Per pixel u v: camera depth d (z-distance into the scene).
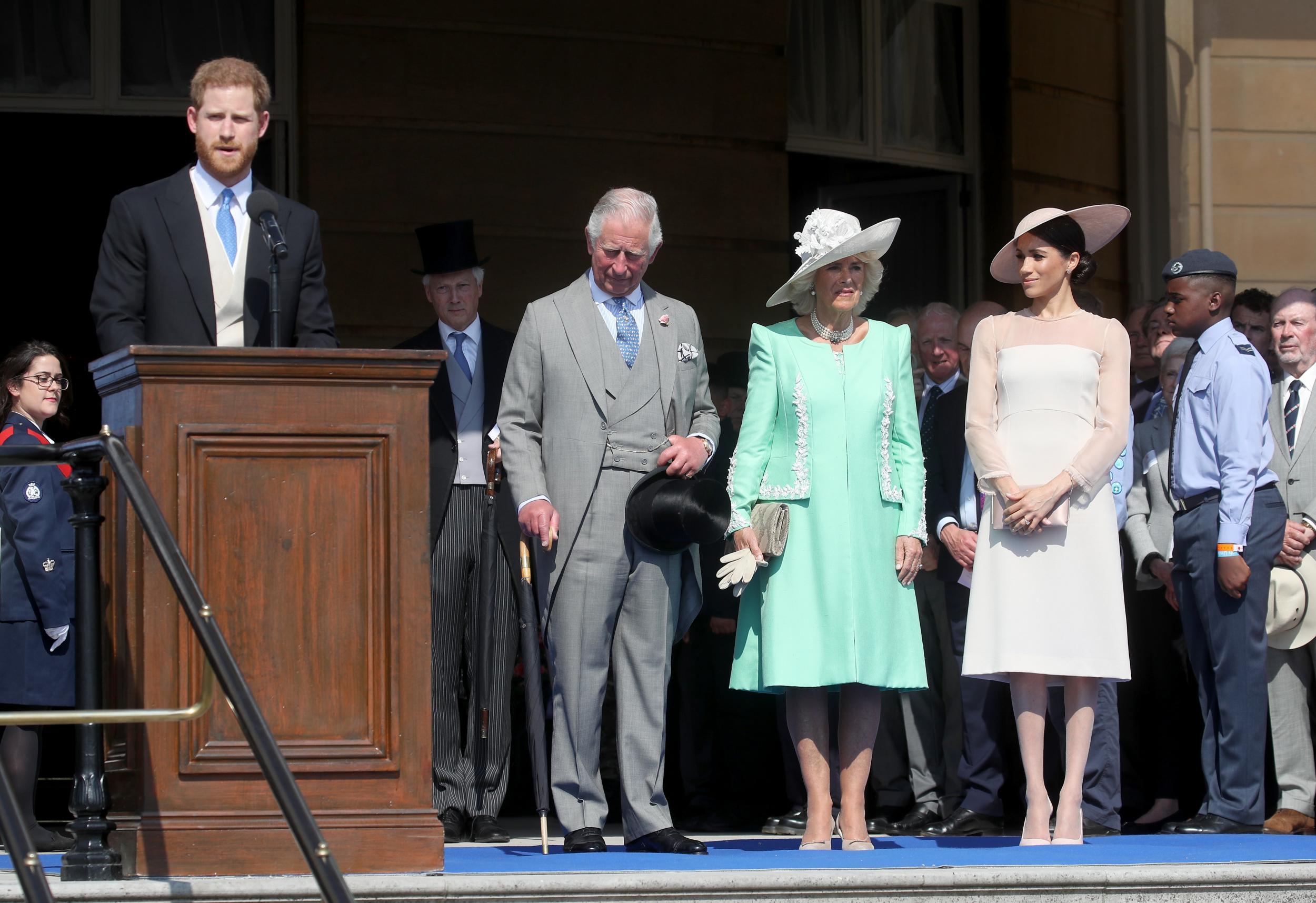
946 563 17.83
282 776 8.74
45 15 24.41
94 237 25.55
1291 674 16.88
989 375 14.70
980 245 28.42
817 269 14.42
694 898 10.66
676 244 25.86
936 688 18.66
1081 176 29.09
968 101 28.59
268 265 12.50
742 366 21.12
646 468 13.91
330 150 24.05
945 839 15.70
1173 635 18.41
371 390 11.33
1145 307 19.55
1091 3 29.30
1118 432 14.28
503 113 24.84
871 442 14.40
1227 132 29.38
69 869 10.31
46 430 24.00
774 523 14.10
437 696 16.95
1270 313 19.50
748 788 20.23
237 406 11.09
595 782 13.76
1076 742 14.28
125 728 11.05
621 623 13.85
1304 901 11.36
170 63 24.64
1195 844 13.84
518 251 24.86
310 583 11.13
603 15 25.38
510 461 13.94
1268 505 16.61
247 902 10.17
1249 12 29.42
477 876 10.47
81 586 10.48
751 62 26.33
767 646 14.12
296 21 24.58
